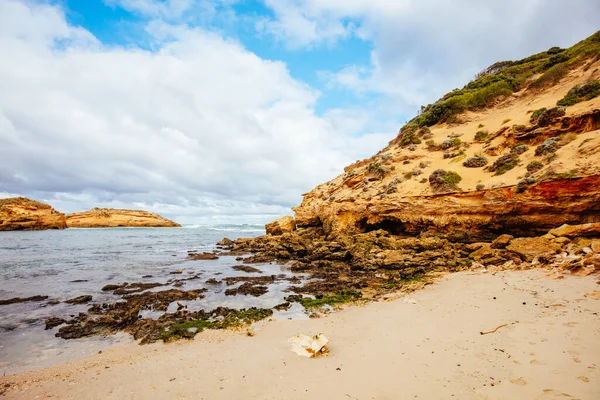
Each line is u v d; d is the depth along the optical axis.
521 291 10.73
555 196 17.47
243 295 15.41
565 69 32.47
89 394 6.35
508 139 26.05
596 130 19.77
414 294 12.84
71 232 71.31
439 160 31.03
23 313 13.00
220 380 6.58
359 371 6.47
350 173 39.81
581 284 10.30
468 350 6.86
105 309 13.42
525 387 5.12
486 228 20.95
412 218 25.19
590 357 5.75
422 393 5.38
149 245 43.47
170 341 9.62
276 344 8.62
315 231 36.25
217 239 57.12
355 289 15.30
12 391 6.64
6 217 70.38
